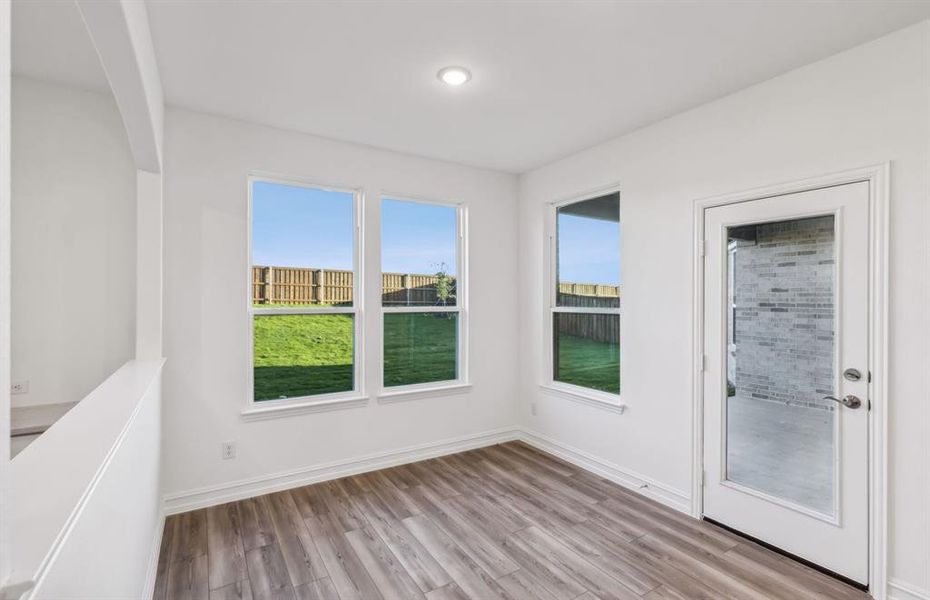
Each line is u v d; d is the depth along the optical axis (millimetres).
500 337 4410
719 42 2180
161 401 2750
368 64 2393
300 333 3463
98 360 2748
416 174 3912
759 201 2586
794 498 2438
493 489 3303
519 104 2873
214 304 3035
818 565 2316
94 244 2744
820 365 2346
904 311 2049
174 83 2590
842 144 2248
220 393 3055
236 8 1912
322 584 2201
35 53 2357
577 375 3938
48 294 2635
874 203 2141
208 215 3018
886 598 2070
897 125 2070
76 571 876
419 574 2287
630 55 2305
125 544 1425
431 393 3979
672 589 2172
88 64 2463
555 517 2883
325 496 3174
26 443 2264
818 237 2359
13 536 677
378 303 3732
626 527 2758
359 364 3682
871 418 2148
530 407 4375
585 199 3879
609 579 2252
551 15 1977
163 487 2828
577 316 3947
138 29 1670
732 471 2734
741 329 2695
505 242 4441
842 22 2012
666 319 3084
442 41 2184
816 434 2357
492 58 2336
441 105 2896
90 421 1314
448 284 4219
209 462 3014
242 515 2883
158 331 2617
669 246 3070
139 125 2090
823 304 2338
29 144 2607
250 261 3268
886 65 2105
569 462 3869
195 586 2170
